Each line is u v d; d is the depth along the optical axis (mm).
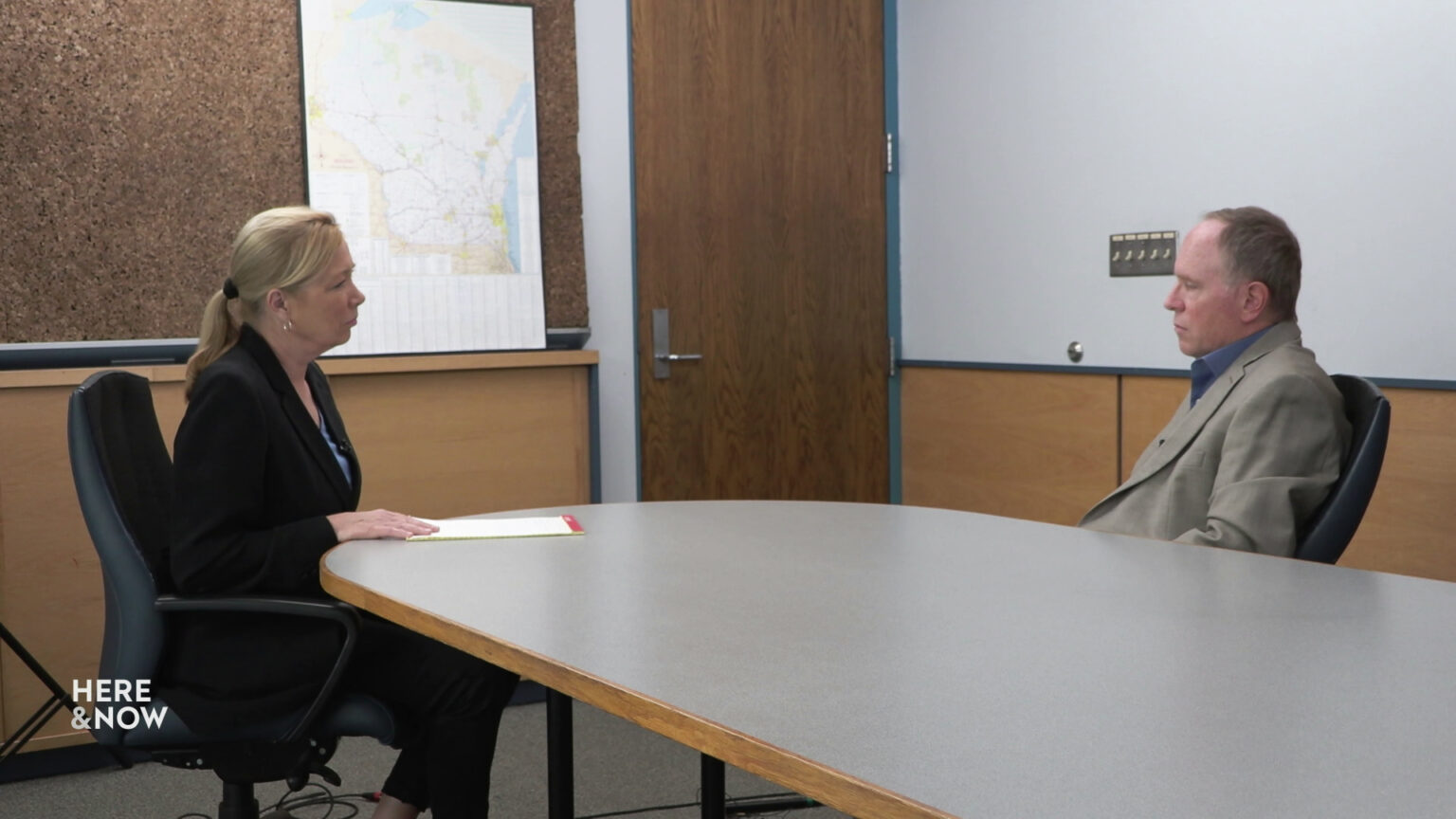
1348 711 1077
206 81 3379
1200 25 3488
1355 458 2033
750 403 4383
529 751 3311
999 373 4238
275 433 2090
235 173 3426
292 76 3486
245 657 1968
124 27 3277
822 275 4488
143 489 2094
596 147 4039
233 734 1952
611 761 3219
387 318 3613
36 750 3143
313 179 3521
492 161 3754
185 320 3385
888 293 4621
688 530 2096
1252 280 2279
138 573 1932
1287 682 1164
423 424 3561
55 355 3217
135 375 2225
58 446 3111
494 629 1409
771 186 4371
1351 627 1369
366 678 2023
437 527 2119
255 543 1977
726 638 1356
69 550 3141
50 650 3141
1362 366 3127
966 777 937
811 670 1226
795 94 4398
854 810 933
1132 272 3719
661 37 4133
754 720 1074
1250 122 3367
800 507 2346
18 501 3078
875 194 4570
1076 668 1216
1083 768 952
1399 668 1204
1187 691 1138
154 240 3338
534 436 3711
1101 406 3859
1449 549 2938
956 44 4336
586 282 3941
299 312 2176
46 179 3211
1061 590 1577
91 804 2990
